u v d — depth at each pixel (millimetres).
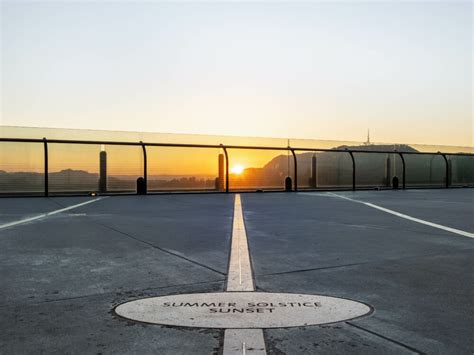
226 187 21578
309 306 3938
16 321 3566
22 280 4840
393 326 3451
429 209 13242
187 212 12219
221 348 3027
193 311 3793
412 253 6402
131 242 7270
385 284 4699
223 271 5242
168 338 3205
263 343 3111
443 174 29078
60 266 5520
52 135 19141
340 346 3064
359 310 3834
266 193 21734
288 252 6434
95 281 4801
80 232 8383
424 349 3029
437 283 4750
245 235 8031
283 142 23875
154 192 20734
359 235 8062
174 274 5102
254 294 4301
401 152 26172
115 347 3055
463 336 3264
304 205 14633
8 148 18641
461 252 6492
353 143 25938
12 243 7176
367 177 26609
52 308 3891
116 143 19656
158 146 20797
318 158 24969
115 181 20234
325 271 5273
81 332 3326
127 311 3799
